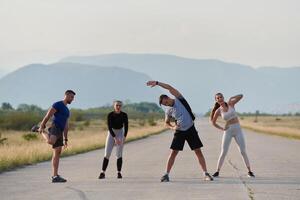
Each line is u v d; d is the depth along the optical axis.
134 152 34.19
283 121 165.12
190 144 18.83
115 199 14.95
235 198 15.01
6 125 81.94
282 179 19.20
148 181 18.80
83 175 20.73
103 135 54.31
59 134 18.44
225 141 19.94
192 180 18.98
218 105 20.05
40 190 16.66
